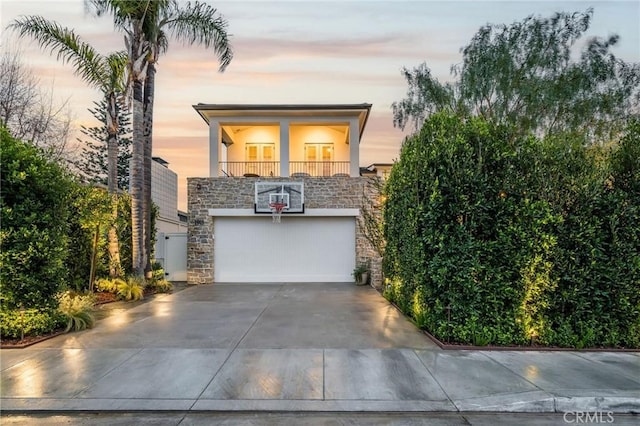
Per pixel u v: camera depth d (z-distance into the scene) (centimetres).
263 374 392
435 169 521
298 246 1266
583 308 487
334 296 938
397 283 779
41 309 543
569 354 459
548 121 1002
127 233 1032
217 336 542
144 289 948
